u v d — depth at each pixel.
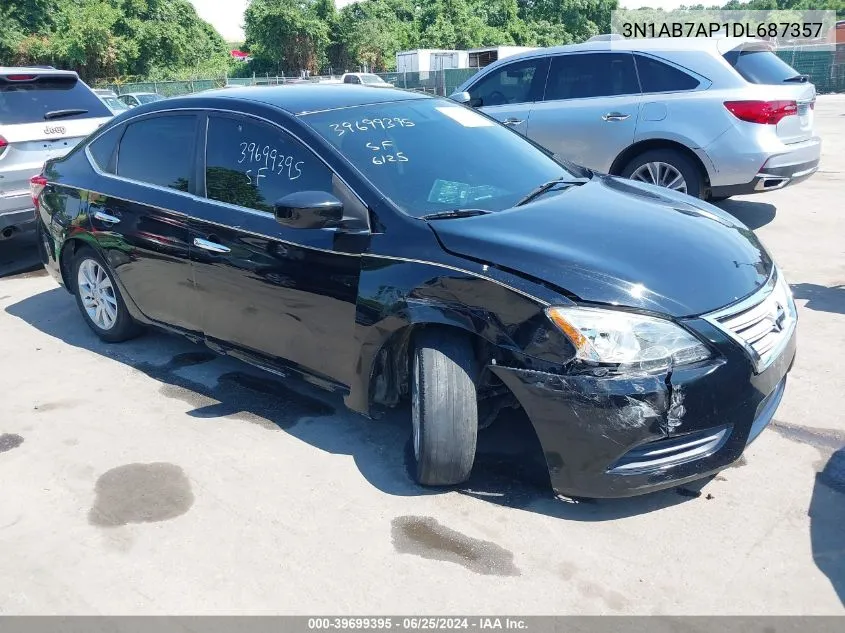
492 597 2.58
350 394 3.40
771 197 8.58
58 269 5.07
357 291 3.22
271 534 2.95
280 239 3.52
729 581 2.61
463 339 3.00
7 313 5.73
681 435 2.70
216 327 4.04
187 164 4.12
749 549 2.77
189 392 4.23
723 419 2.74
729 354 2.74
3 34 41.25
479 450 3.49
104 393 4.25
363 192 3.34
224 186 3.90
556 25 61.41
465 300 2.89
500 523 2.98
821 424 3.60
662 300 2.74
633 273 2.82
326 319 3.40
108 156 4.65
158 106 4.41
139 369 4.57
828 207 7.93
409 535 2.92
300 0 49.44
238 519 3.05
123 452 3.60
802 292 5.36
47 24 43.62
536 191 3.65
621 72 7.09
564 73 7.45
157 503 3.18
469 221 3.18
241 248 3.71
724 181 6.60
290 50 48.97
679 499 3.08
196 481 3.33
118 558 2.84
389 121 3.85
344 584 2.67
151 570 2.77
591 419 2.68
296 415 3.93
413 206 3.32
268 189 3.69
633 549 2.79
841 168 10.25
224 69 49.72
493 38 55.81
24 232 6.78
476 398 3.01
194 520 3.06
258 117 3.82
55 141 6.86
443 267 2.97
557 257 2.87
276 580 2.70
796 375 4.09
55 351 4.91
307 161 3.57
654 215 3.38
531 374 2.75
